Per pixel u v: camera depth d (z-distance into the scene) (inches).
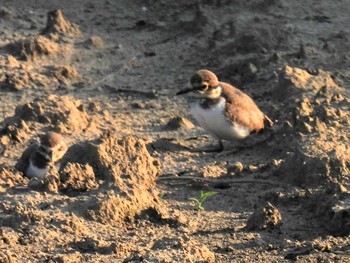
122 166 465.1
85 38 780.0
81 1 850.1
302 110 558.9
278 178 485.1
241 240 402.0
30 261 374.3
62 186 449.7
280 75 638.5
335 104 569.6
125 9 833.5
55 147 516.1
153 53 750.5
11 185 465.4
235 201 465.1
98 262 372.2
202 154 554.6
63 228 402.3
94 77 711.1
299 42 729.6
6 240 390.6
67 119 589.0
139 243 393.7
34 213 410.0
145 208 429.7
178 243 384.8
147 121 621.0
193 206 457.7
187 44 759.1
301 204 445.7
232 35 751.7
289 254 379.9
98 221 415.5
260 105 634.2
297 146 494.9
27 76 695.7
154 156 545.3
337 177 460.4
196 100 557.6
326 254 378.9
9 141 566.6
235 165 500.1
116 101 662.5
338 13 789.2
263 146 555.8
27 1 849.5
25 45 741.3
